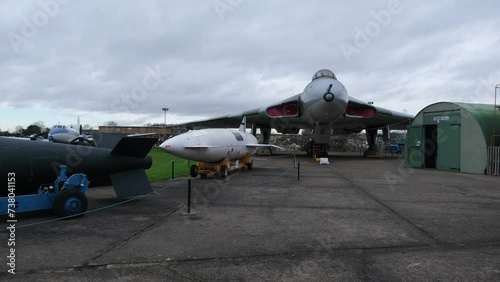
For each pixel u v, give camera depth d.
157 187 11.32
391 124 28.09
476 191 10.69
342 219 6.85
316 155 24.64
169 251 4.84
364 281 3.83
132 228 6.11
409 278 3.91
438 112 19.11
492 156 16.03
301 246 5.10
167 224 6.41
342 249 4.97
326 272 4.09
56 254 4.68
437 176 15.22
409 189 11.05
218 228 6.12
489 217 7.05
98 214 7.28
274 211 7.61
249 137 17.61
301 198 9.31
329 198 9.32
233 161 16.84
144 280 3.84
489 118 17.16
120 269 4.16
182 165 20.38
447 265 4.32
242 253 4.78
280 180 13.33
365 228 6.15
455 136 18.00
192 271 4.11
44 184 7.23
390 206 8.23
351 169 18.38
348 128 30.16
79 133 32.44
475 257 4.63
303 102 22.02
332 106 20.09
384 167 19.92
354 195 9.83
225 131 14.80
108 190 10.78
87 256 4.61
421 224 6.45
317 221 6.68
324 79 21.33
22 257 4.55
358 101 24.56
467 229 6.09
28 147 7.16
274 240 5.40
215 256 4.65
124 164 8.50
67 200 6.72
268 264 4.36
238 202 8.70
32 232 5.82
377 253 4.79
